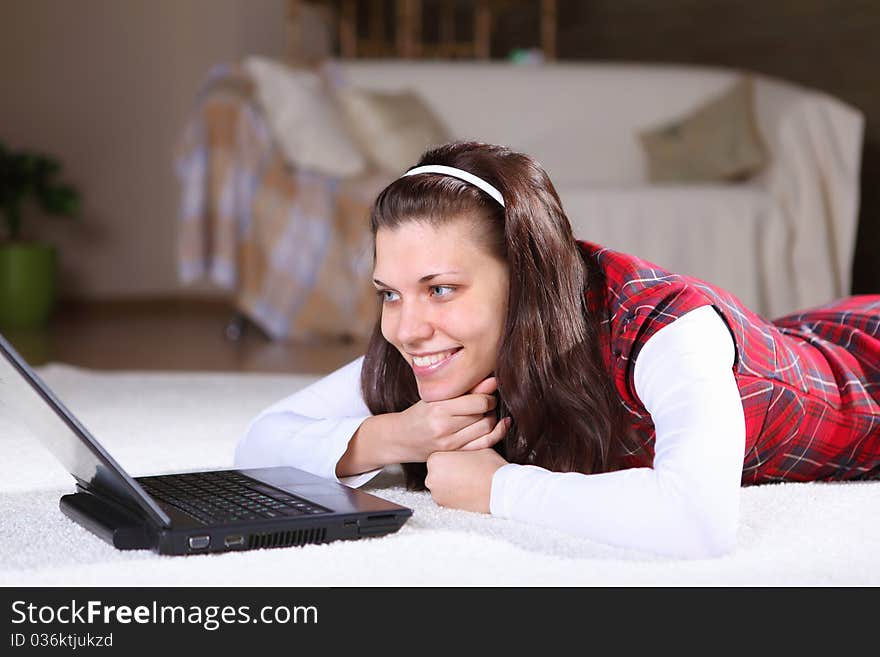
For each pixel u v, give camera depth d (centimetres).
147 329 557
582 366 142
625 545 130
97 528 137
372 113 519
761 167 525
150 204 684
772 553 131
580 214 479
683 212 490
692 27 653
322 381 174
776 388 153
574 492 135
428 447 151
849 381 165
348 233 473
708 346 136
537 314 140
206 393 309
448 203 137
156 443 225
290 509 137
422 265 137
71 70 673
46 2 667
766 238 501
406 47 747
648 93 574
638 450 147
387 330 143
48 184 646
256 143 479
